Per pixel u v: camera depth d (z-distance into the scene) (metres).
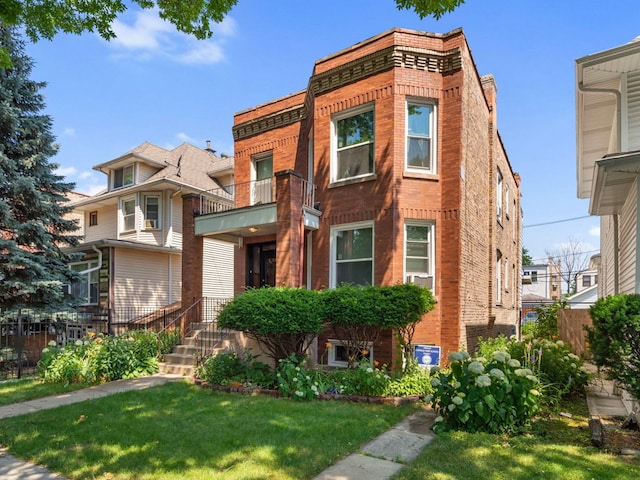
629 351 4.62
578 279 41.03
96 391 7.24
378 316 7.13
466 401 4.90
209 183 18.62
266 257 11.73
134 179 17.86
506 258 15.04
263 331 7.24
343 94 9.67
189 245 10.88
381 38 9.14
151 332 10.09
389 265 8.62
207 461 3.97
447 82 9.06
